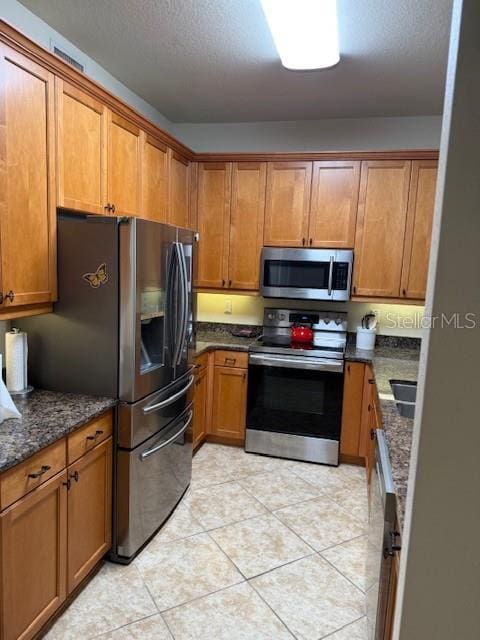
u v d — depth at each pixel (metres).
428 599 0.74
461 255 0.67
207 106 3.53
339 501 2.90
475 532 0.71
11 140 1.78
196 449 3.62
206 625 1.88
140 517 2.30
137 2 2.15
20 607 1.60
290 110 3.56
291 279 3.59
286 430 3.50
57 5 2.20
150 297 2.25
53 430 1.72
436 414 0.70
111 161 2.51
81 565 1.98
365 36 2.36
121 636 1.81
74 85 2.15
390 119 3.64
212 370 3.65
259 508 2.79
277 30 2.19
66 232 2.10
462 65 0.64
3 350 2.27
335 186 3.48
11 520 1.52
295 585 2.13
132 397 2.13
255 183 3.62
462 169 0.66
